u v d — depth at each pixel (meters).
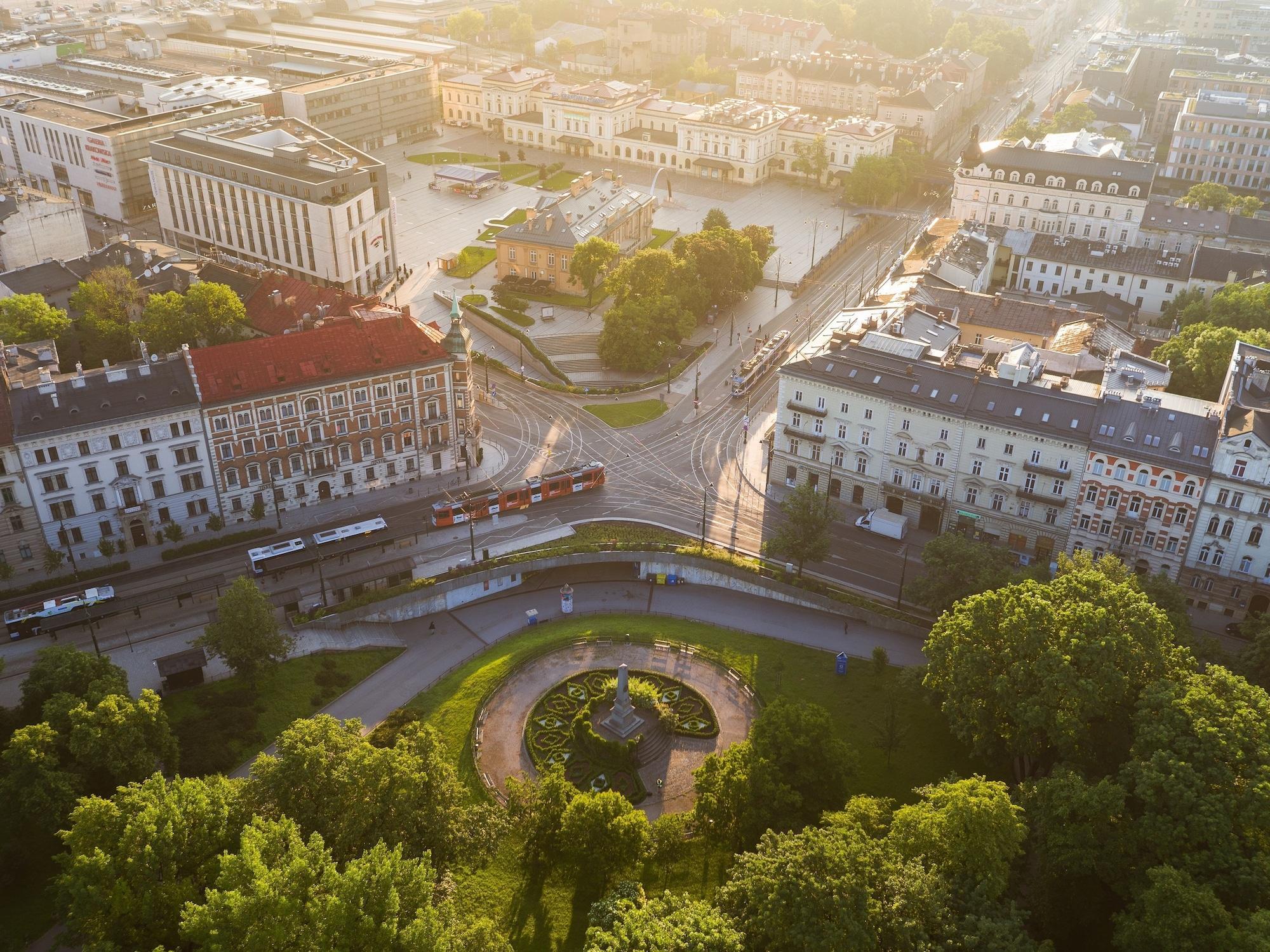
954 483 187.25
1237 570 168.00
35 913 116.81
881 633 173.00
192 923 92.94
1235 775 111.94
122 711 125.88
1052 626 126.75
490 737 147.00
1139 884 106.44
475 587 181.25
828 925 95.94
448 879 115.56
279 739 115.69
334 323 196.62
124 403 176.00
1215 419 169.00
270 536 190.50
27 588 171.88
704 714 151.88
